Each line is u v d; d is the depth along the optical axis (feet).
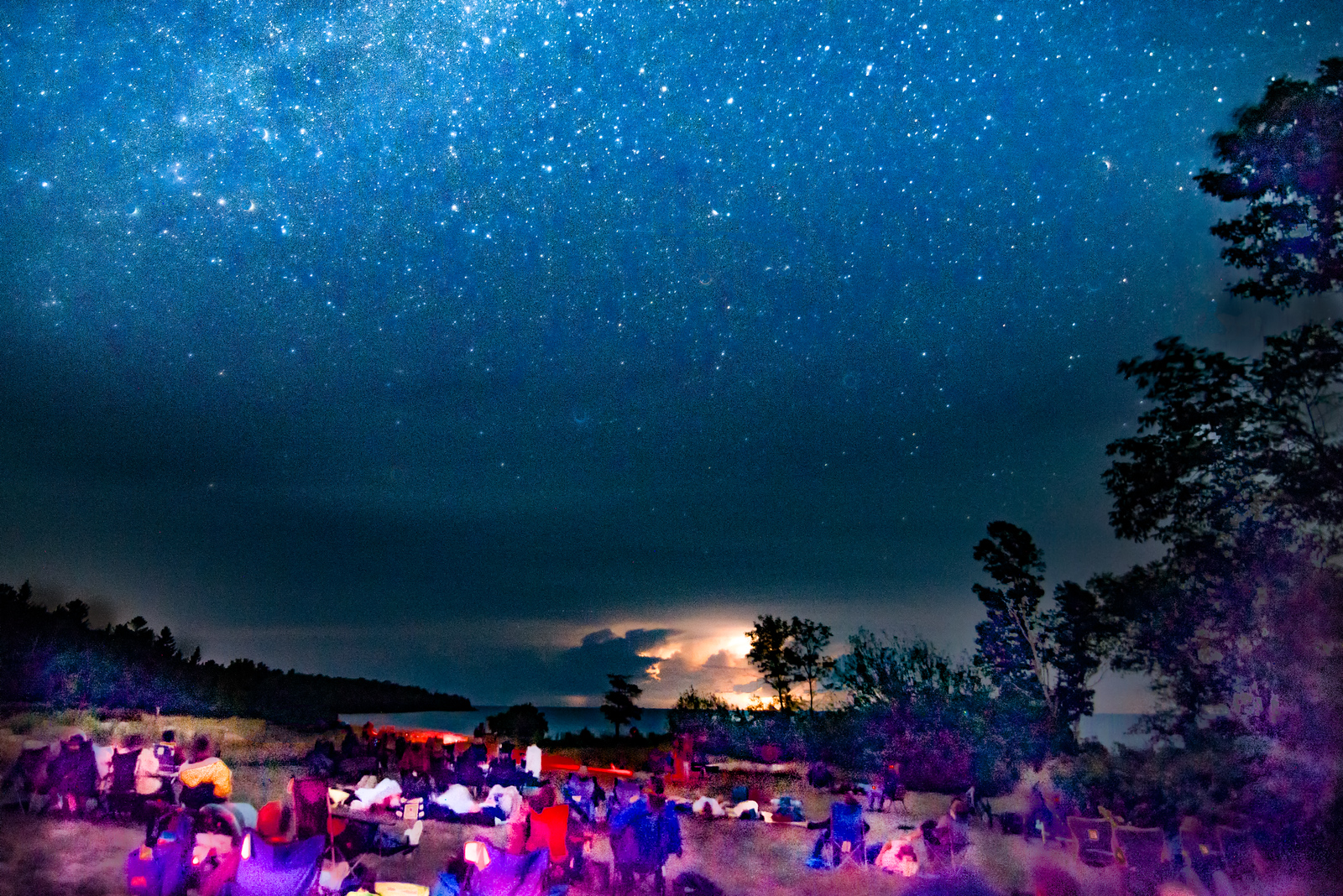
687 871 38.17
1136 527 49.73
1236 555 46.50
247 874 23.44
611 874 34.32
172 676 111.65
